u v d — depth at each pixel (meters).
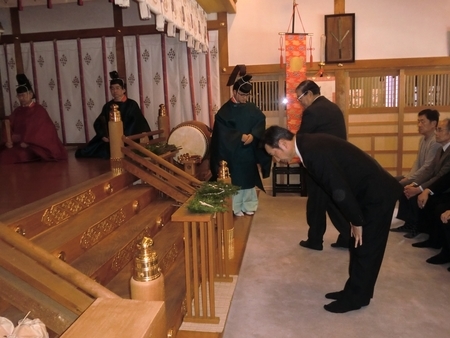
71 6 6.42
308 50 6.34
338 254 4.00
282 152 2.70
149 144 4.87
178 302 2.70
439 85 6.22
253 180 5.04
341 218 3.98
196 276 2.75
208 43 6.36
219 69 6.45
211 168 4.88
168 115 6.31
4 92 6.64
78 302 1.44
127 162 4.22
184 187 4.11
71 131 6.64
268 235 4.59
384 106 6.40
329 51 6.23
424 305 2.97
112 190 3.86
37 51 6.54
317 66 6.30
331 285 3.34
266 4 6.31
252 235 4.60
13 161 4.96
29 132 4.99
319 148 2.61
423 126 4.50
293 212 5.47
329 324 2.75
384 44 6.18
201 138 5.35
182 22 4.28
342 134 3.94
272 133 2.68
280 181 6.64
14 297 1.59
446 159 3.99
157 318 1.03
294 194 6.48
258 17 6.34
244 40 6.39
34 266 1.53
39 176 3.99
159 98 6.47
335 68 6.28
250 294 3.22
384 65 6.18
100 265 2.59
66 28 6.49
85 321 0.99
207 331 2.64
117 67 6.46
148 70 6.43
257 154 4.96
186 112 6.48
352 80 6.44
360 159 2.71
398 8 6.09
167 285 2.97
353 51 6.18
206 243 3.17
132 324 0.98
